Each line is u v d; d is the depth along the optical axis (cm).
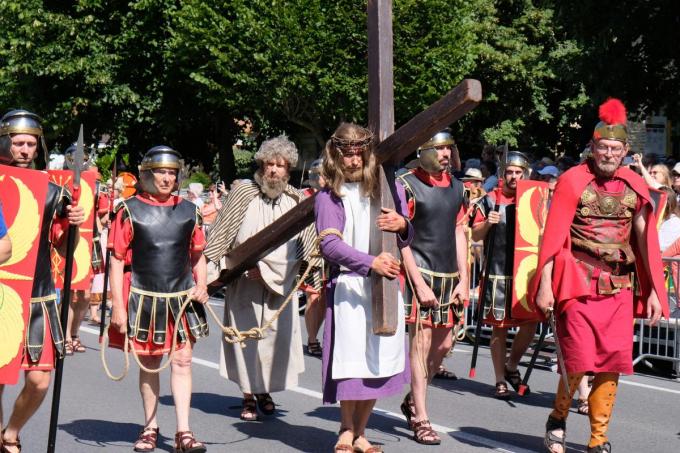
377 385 520
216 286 660
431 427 632
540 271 572
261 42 2083
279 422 687
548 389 840
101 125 2475
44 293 514
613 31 1616
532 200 785
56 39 2350
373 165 505
